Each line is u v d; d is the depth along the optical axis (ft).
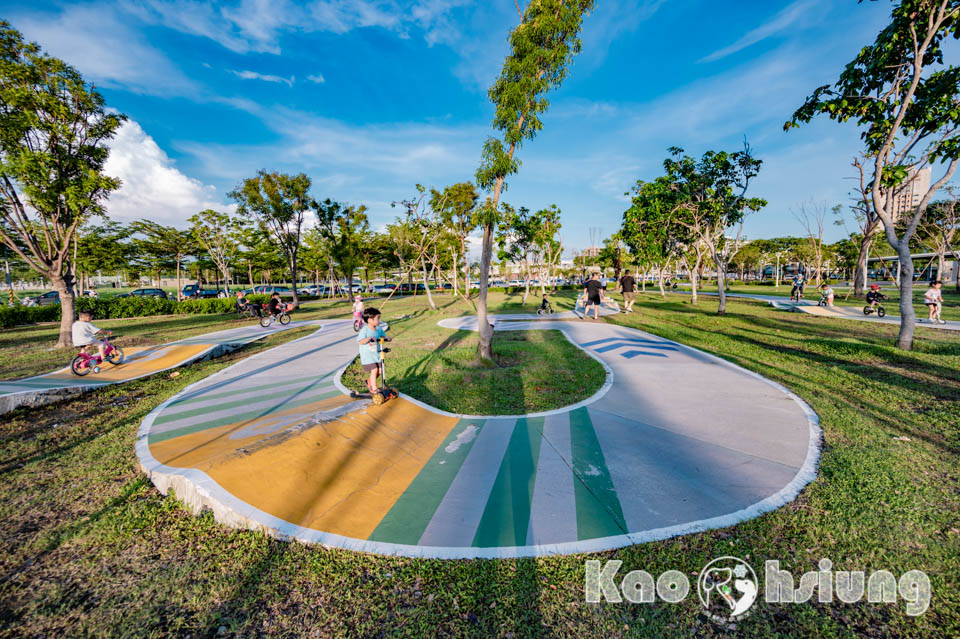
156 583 8.94
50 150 36.01
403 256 101.71
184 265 134.41
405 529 10.28
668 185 58.85
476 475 13.02
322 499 11.66
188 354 33.76
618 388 22.35
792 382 22.76
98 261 97.40
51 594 8.68
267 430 16.35
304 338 44.11
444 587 8.39
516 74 25.81
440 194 74.69
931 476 12.10
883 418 16.99
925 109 25.57
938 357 26.32
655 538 9.66
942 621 7.31
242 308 70.08
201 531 10.77
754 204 56.70
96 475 13.85
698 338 37.76
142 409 20.85
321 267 141.49
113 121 38.01
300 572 9.02
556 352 32.94
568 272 226.17
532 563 8.96
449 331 46.60
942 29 24.35
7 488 13.10
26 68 32.76
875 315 49.19
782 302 65.10
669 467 13.15
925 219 87.04
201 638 7.47
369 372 19.16
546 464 13.61
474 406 19.97
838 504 10.76
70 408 21.42
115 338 45.78
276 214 76.84
